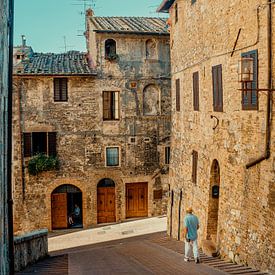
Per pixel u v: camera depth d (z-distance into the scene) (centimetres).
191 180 1938
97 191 2928
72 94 2841
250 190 1303
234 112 1422
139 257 1612
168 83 2973
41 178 2831
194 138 1892
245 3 1325
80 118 2861
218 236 1548
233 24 1418
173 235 2262
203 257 1528
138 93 2931
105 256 1734
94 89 2869
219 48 1554
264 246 1207
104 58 2869
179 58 2156
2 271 990
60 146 2850
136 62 2919
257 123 1257
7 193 1166
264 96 1208
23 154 2798
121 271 1242
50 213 2845
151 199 2983
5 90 1088
